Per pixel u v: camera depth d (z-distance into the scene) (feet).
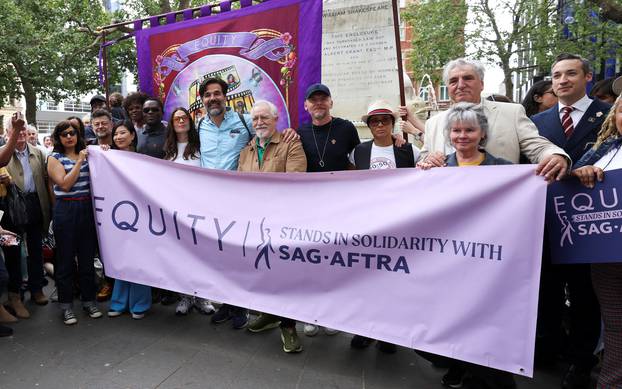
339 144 11.89
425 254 9.01
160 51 15.51
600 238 7.84
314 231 10.18
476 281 8.52
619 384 7.80
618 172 7.59
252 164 11.96
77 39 56.85
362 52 14.37
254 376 9.99
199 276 11.61
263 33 13.79
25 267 15.25
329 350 11.33
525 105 14.29
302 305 10.30
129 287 13.55
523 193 8.21
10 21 54.13
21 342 11.76
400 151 11.39
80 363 10.59
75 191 12.94
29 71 58.70
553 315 10.36
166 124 14.89
